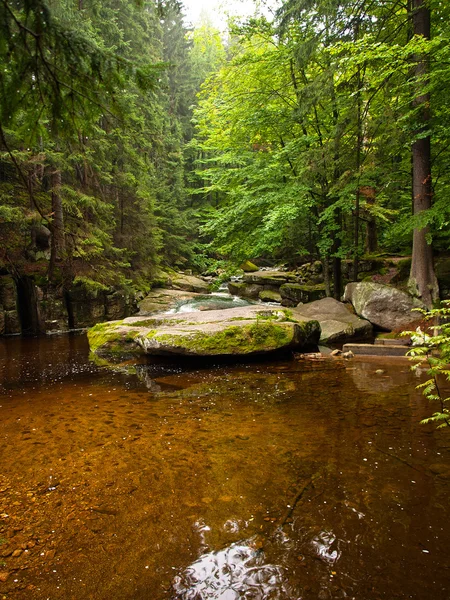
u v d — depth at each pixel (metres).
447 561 2.29
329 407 5.24
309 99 11.12
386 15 10.77
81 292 15.33
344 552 2.39
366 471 3.40
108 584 2.18
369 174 11.09
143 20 22.88
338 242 14.15
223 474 3.43
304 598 2.05
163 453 3.93
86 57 2.66
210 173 15.97
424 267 10.24
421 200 9.95
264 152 14.29
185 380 7.18
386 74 8.62
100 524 2.74
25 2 2.37
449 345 3.44
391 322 10.50
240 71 12.52
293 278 20.11
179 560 2.36
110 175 15.63
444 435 4.16
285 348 8.66
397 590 2.09
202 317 10.09
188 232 29.89
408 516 2.73
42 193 14.31
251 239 13.37
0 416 5.23
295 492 3.09
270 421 4.77
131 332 9.91
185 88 36.12
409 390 5.98
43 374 7.93
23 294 14.44
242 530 2.63
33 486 3.31
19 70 2.68
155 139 16.92
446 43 8.04
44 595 2.10
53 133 3.25
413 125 9.38
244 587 2.14
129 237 19.70
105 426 4.77
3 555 2.43
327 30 10.91
